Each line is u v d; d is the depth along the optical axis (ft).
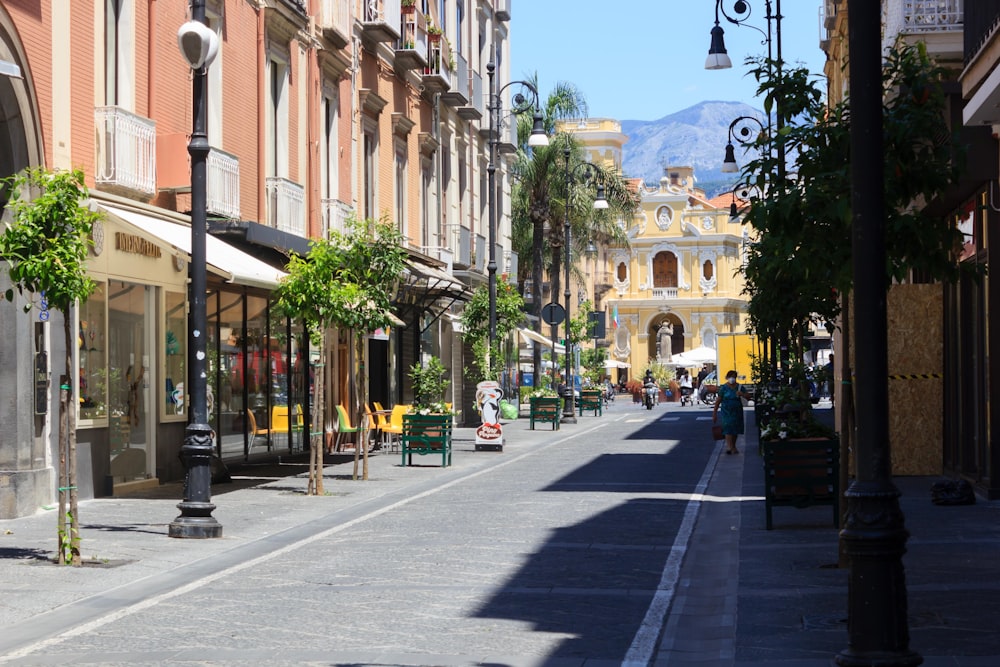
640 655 31.14
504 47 183.73
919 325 77.87
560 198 220.43
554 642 32.71
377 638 33.12
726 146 120.88
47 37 62.85
